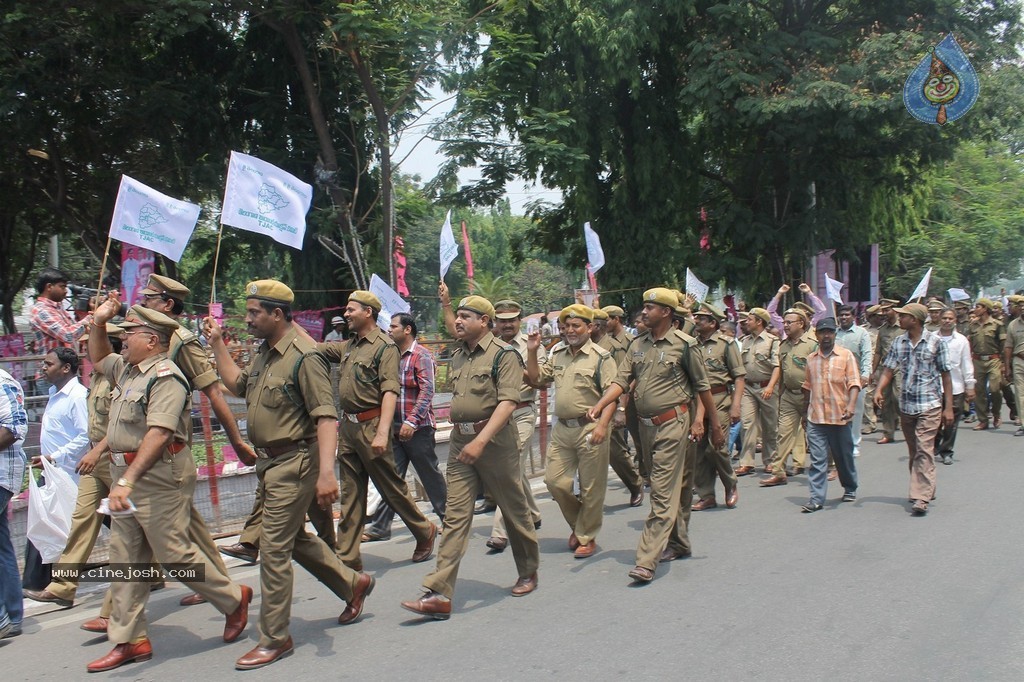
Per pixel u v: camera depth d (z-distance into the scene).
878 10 19.50
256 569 6.51
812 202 20.16
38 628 5.40
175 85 15.75
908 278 31.28
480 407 5.41
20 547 6.64
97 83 15.09
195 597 5.83
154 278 5.54
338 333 12.99
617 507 8.55
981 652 4.50
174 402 4.59
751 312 10.25
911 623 4.93
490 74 17.56
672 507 6.01
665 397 6.10
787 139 19.44
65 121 15.89
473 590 5.84
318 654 4.72
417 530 6.53
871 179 20.78
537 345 7.23
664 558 6.41
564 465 6.66
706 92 17.58
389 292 9.49
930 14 18.94
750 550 6.62
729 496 8.33
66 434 5.93
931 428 7.65
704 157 21.53
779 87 17.95
